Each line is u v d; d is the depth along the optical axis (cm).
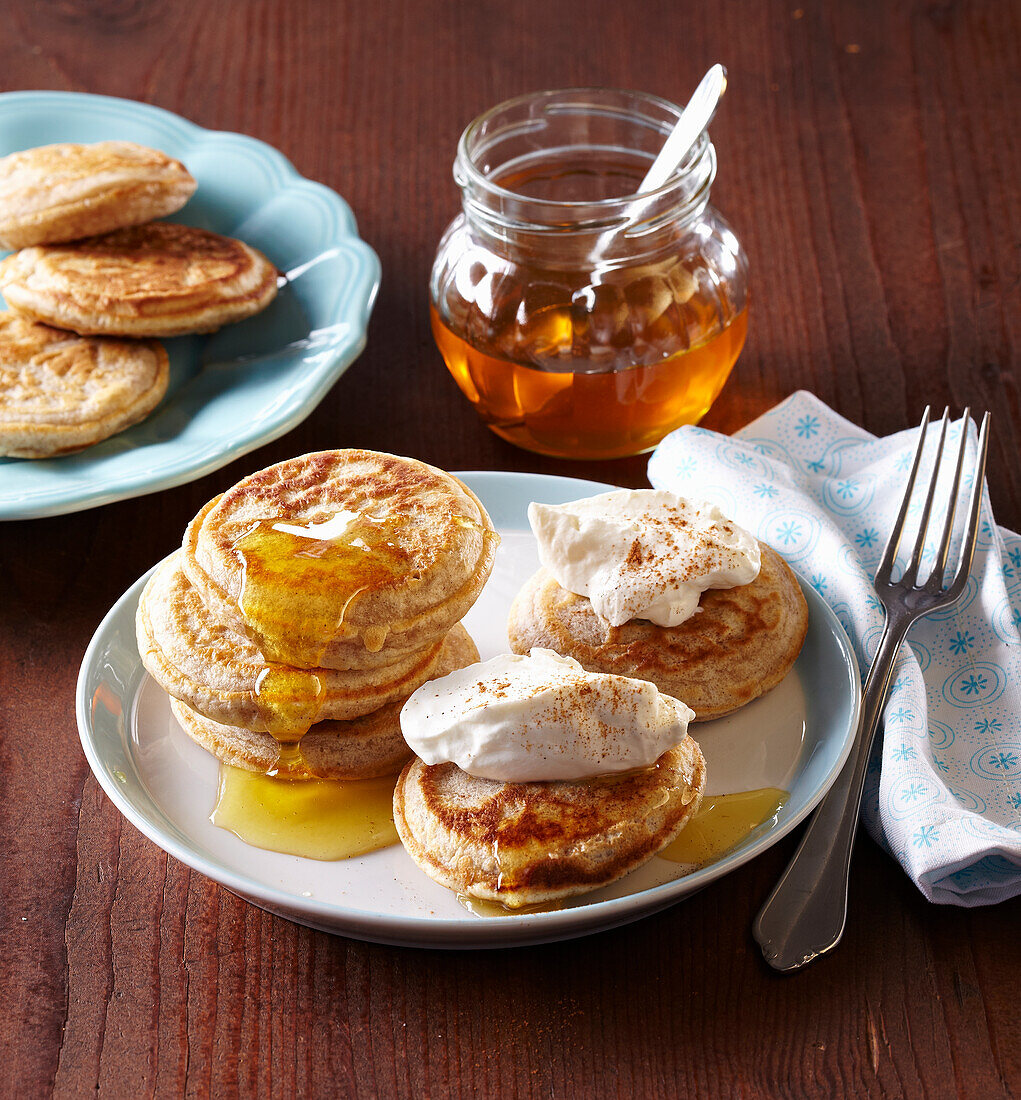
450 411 81
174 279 82
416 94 98
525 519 74
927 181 92
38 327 82
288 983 63
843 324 85
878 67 99
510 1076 62
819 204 91
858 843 66
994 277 87
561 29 102
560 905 63
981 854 63
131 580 75
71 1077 62
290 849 65
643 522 70
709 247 77
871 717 67
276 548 66
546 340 75
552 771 64
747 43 101
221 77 100
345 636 65
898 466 76
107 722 67
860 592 70
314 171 94
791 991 63
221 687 65
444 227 90
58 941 64
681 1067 62
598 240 74
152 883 65
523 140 80
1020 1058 62
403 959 64
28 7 105
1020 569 73
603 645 68
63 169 85
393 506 68
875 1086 61
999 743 68
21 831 67
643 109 79
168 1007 63
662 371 75
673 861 64
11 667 72
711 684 68
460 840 63
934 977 63
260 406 78
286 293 84
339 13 104
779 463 76
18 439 76
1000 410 81
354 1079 62
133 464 76
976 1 103
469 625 71
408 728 65
